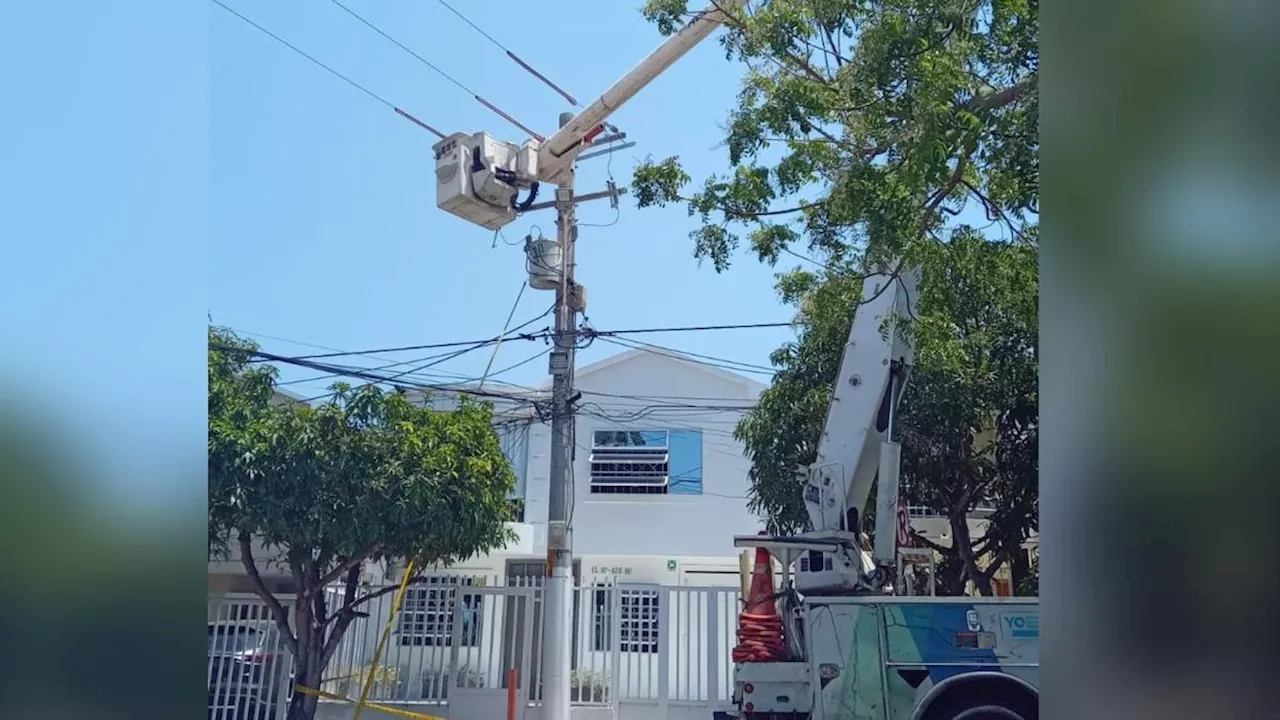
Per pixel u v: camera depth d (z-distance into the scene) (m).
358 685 15.16
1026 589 15.35
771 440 16.27
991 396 14.87
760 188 10.38
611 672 14.77
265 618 14.45
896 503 10.84
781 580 10.99
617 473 25.47
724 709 14.35
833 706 9.55
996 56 8.98
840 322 12.62
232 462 13.12
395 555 14.34
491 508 14.39
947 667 9.46
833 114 9.62
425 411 14.49
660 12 11.65
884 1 8.92
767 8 9.91
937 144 8.27
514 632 14.96
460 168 13.90
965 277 11.56
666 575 21.95
